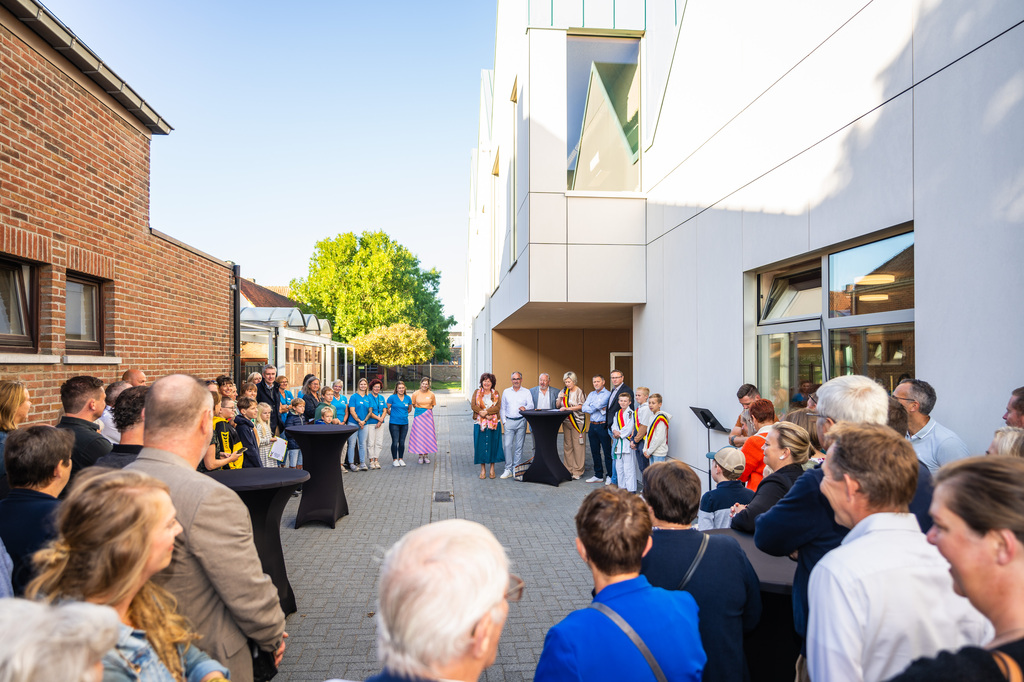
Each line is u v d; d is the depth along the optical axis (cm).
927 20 396
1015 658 94
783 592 236
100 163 588
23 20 471
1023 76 327
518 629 402
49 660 91
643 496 229
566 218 943
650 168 939
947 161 380
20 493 230
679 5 845
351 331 4325
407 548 117
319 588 473
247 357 1301
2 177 455
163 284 727
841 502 169
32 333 507
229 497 210
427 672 106
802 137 541
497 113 1606
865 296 477
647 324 945
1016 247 332
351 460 1029
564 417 900
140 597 153
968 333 364
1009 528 105
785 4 562
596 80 990
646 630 161
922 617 142
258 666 231
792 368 591
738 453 374
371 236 4697
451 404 2967
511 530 643
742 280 651
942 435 328
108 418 460
